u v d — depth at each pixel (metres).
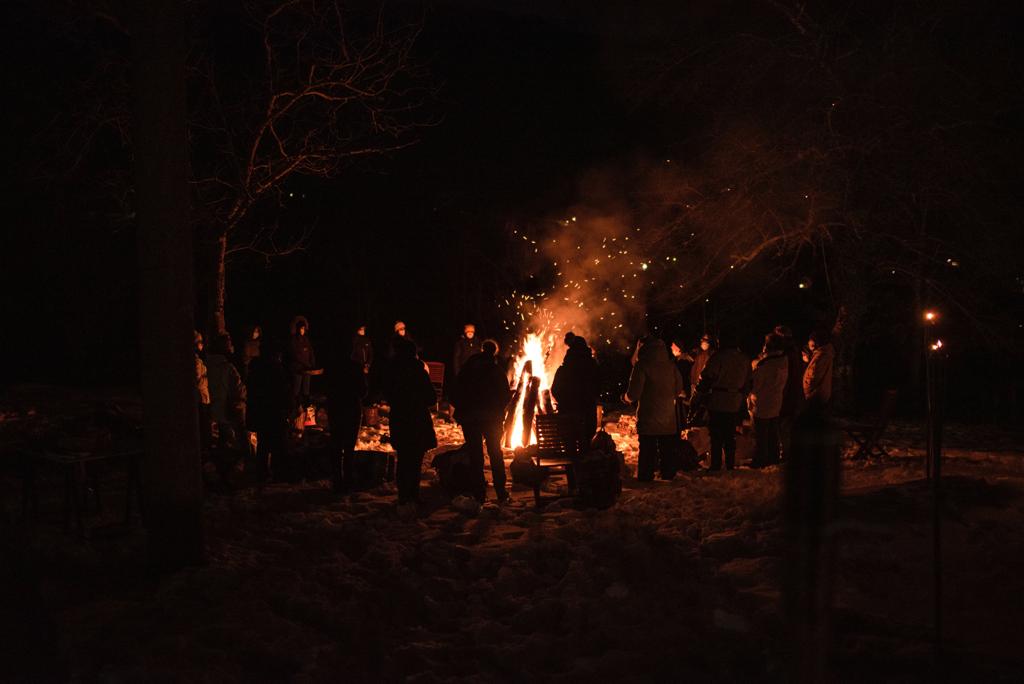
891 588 6.07
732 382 12.16
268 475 11.42
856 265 20.30
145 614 5.85
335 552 7.69
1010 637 5.13
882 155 18.45
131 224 16.88
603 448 11.02
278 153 17.34
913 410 22.58
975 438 16.66
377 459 11.42
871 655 4.83
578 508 9.84
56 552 7.34
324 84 15.96
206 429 10.78
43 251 24.52
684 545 7.62
